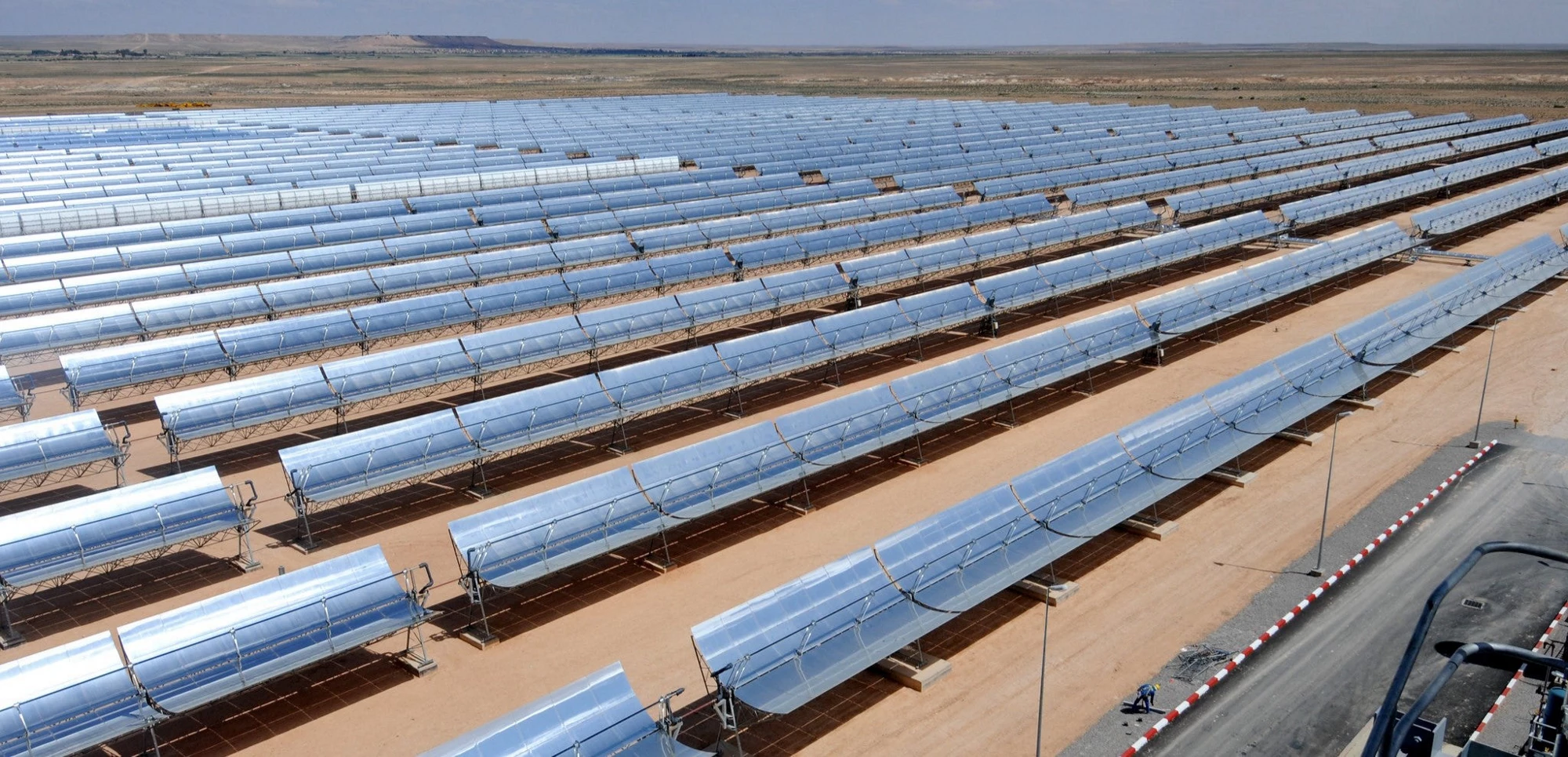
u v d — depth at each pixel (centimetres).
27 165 9719
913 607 3034
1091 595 3400
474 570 3141
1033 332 6306
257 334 5066
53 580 3397
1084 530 3525
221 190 8744
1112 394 5269
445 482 4284
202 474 3556
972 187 10394
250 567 3581
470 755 2347
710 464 3822
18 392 4556
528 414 4253
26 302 5600
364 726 2783
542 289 6025
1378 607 3272
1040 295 6306
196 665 2731
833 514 4003
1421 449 4506
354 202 8306
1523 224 9388
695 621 3281
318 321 5266
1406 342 5472
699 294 5784
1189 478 3925
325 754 2670
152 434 4709
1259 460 4444
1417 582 3416
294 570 3575
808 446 4088
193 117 14775
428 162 10456
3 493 4091
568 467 4434
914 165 10581
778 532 3866
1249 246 8506
